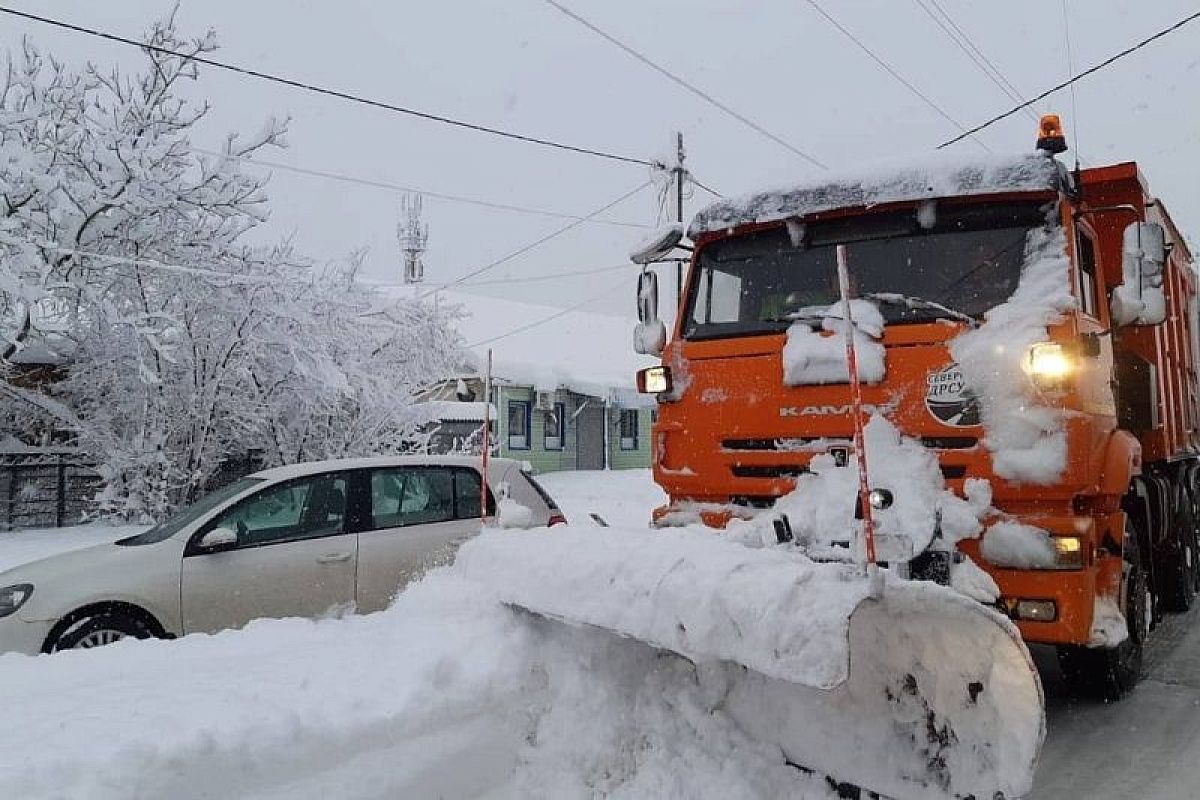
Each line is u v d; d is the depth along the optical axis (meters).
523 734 3.88
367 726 3.51
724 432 5.32
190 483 15.98
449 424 24.61
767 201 5.56
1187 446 8.04
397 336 17.97
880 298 4.95
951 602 3.19
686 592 3.41
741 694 3.79
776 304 5.48
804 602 3.17
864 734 3.48
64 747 3.06
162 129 15.20
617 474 29.06
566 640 4.09
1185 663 6.25
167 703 3.53
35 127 14.20
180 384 15.69
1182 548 7.59
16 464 16.08
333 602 6.71
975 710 3.26
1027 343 4.50
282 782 3.26
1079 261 4.95
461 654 4.09
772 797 3.54
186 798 3.06
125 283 15.04
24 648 5.87
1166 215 7.45
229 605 6.41
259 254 16.17
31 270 13.48
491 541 4.62
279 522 6.82
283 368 16.14
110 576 6.13
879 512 4.44
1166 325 7.24
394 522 7.15
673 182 21.73
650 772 3.65
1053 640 4.25
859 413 3.43
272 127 15.50
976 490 4.45
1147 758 4.54
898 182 5.13
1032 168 4.82
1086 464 4.38
